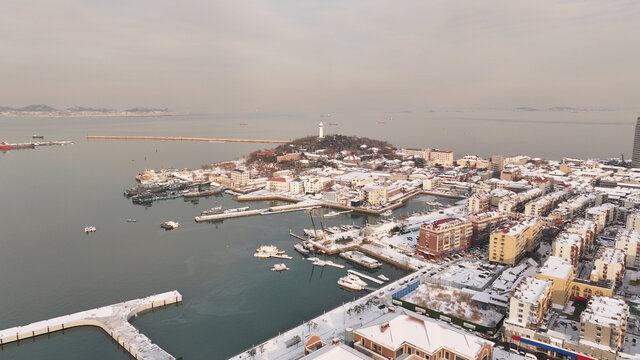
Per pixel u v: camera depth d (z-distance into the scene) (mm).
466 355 186500
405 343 198250
